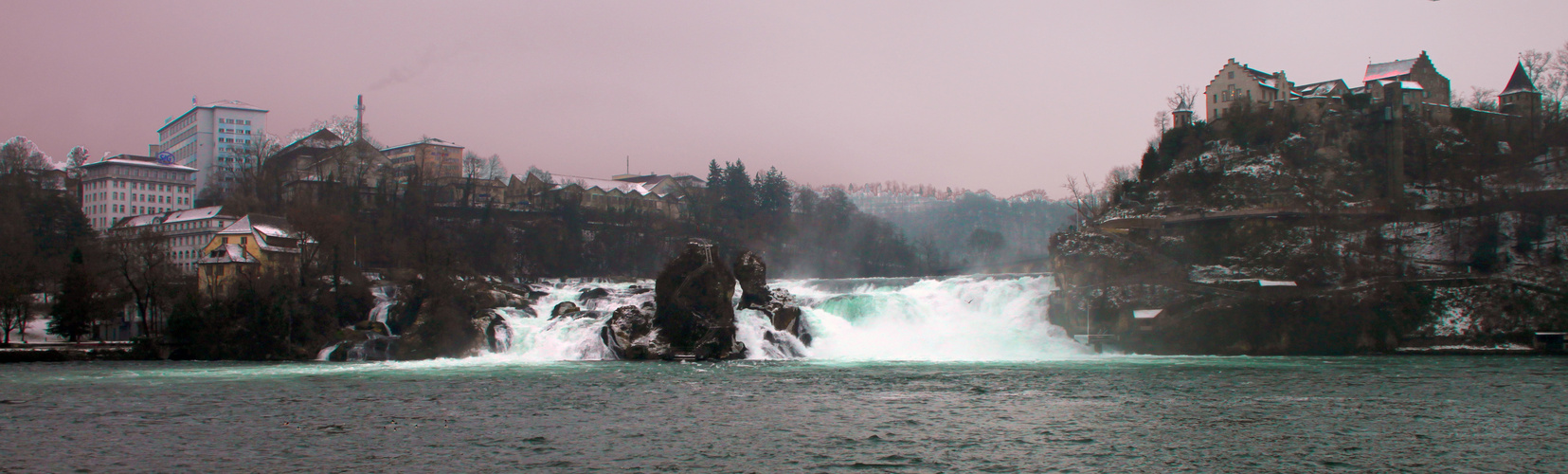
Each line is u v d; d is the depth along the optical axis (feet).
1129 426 215.92
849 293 508.94
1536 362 357.82
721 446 193.88
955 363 366.63
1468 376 306.76
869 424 218.79
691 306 395.75
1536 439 197.57
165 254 506.48
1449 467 172.96
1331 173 573.33
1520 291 420.77
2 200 632.38
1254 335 417.08
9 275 449.89
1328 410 237.86
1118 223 538.88
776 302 417.90
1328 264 462.60
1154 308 430.61
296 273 455.63
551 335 410.11
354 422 220.64
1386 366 345.92
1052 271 479.41
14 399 257.14
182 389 280.51
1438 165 586.45
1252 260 478.59
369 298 455.63
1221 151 601.21
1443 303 426.10
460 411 236.22
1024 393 270.05
